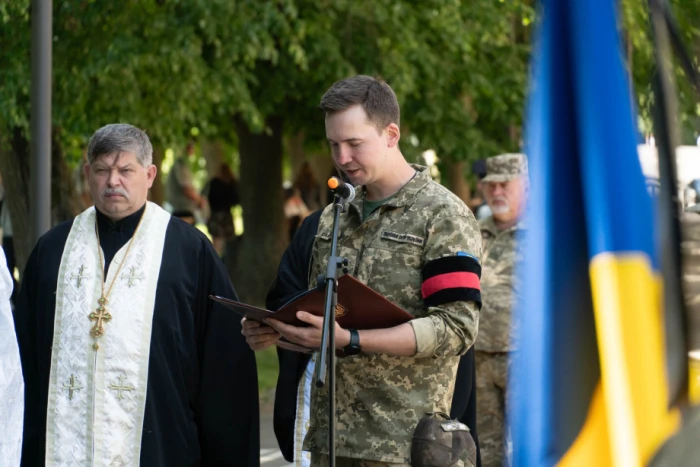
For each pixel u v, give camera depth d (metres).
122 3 11.77
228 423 5.07
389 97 4.02
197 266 5.12
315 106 15.03
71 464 4.85
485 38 14.23
